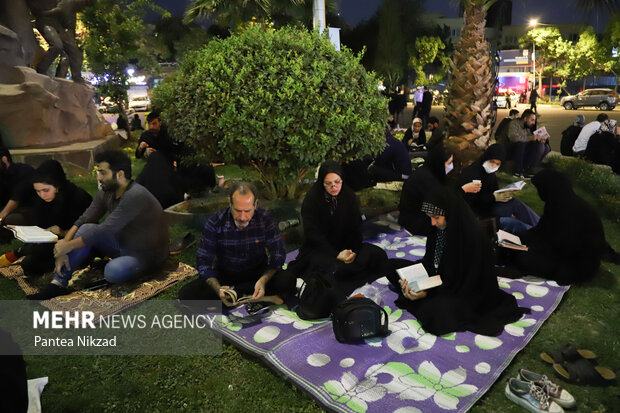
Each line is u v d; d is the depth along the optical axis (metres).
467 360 3.06
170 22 19.62
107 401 2.83
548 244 4.18
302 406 2.74
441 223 3.52
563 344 3.26
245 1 13.43
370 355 3.12
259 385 2.95
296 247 5.25
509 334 3.36
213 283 3.55
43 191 4.35
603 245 4.04
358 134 5.10
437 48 34.44
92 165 9.55
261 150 4.90
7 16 10.60
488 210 4.92
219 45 5.35
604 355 3.13
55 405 2.78
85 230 3.93
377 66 23.66
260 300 3.68
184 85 5.27
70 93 10.65
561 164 8.31
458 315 3.40
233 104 4.78
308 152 4.89
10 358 1.87
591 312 3.70
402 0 23.34
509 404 2.71
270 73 4.91
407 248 5.09
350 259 3.98
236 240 3.59
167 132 6.11
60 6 11.38
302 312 3.61
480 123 7.68
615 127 8.84
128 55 15.65
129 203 3.96
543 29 37.38
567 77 40.31
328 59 5.28
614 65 34.38
